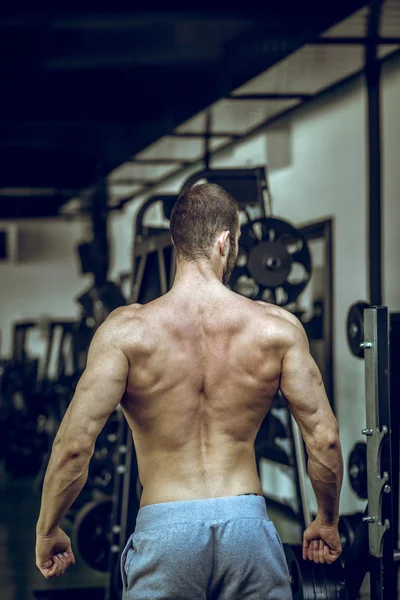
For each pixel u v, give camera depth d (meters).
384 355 2.96
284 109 8.20
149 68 7.91
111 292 7.51
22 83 8.43
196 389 2.39
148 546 2.30
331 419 2.45
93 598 5.59
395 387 4.26
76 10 5.59
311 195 8.55
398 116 6.77
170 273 4.96
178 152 10.22
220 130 9.08
